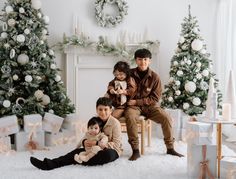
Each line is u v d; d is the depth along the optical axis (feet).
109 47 16.88
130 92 12.69
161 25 17.70
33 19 14.46
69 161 10.76
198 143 9.66
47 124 13.52
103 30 17.46
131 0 17.54
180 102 15.62
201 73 15.34
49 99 14.42
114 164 10.94
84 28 17.35
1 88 14.05
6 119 12.72
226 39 16.21
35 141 13.16
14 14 14.16
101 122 11.39
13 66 14.19
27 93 14.44
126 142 14.20
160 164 11.03
